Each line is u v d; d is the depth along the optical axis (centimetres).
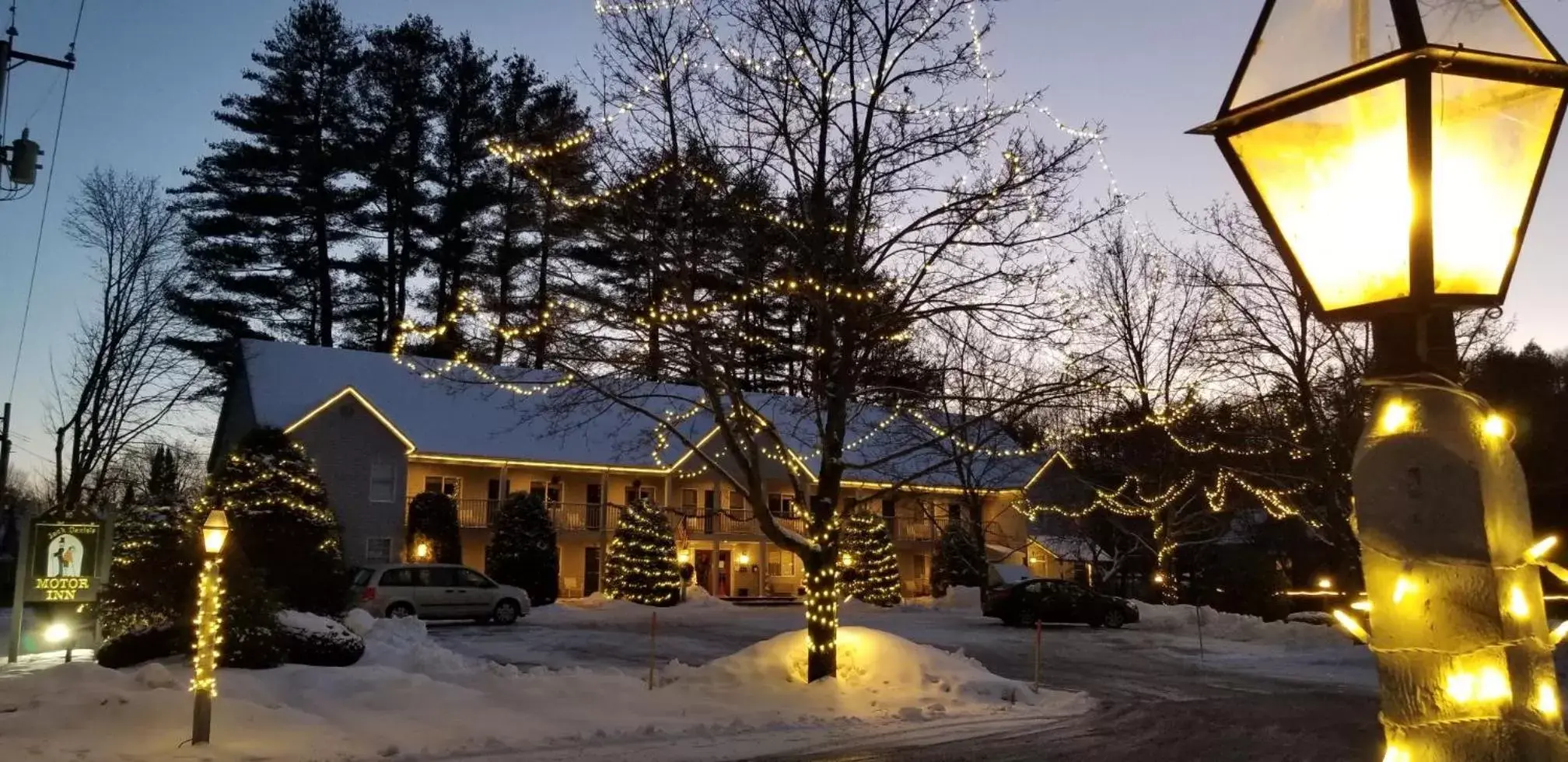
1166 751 1295
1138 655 2589
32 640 2094
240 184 5134
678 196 1633
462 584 3212
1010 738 1405
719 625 3269
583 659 2364
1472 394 241
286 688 1498
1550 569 235
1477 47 256
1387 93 247
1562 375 2703
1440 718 225
